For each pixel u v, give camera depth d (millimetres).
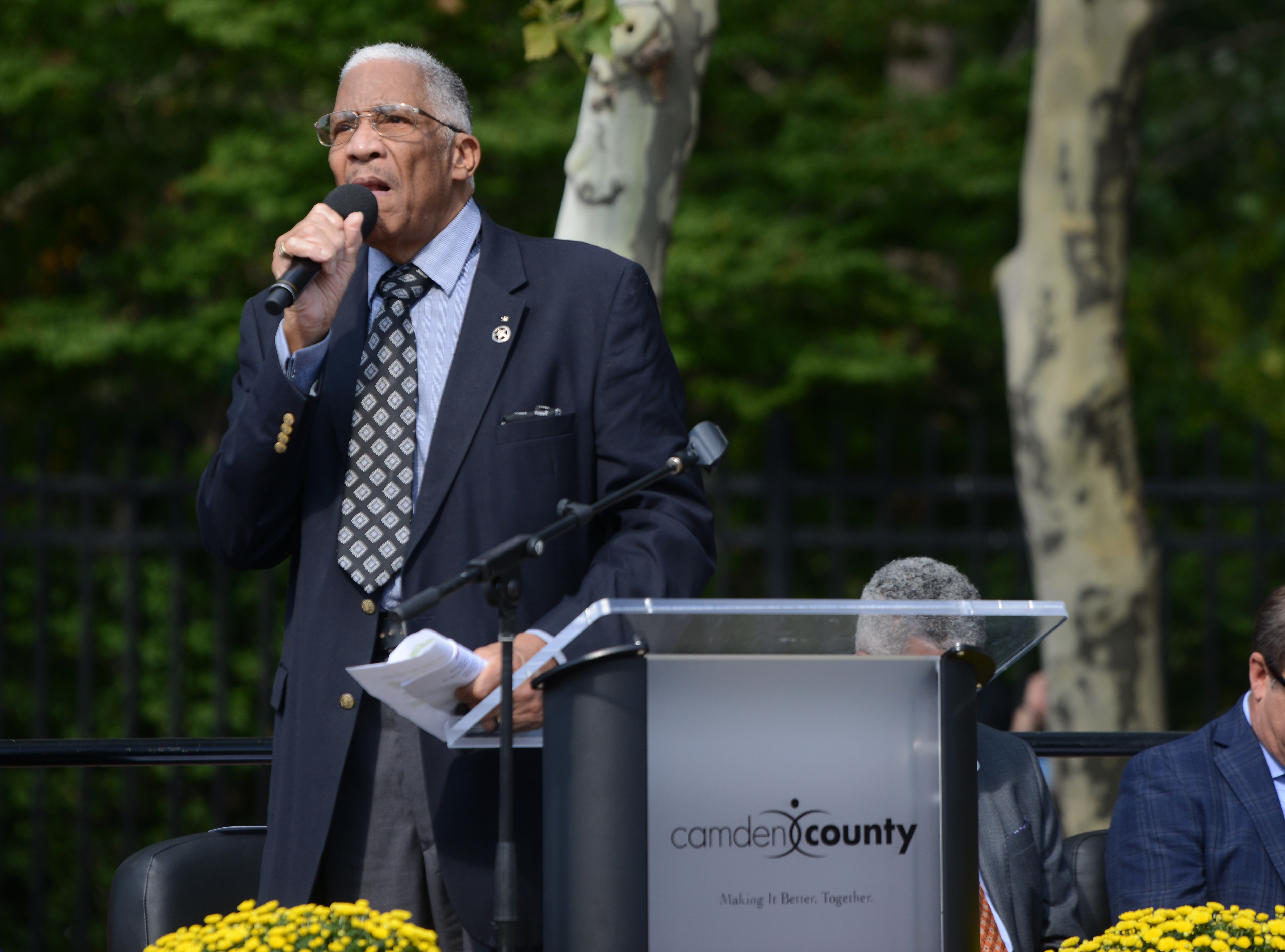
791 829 4211
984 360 27641
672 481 5301
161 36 22531
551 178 23500
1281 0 30766
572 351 5398
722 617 4039
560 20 8984
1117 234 15148
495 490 5195
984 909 6906
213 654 23688
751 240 23438
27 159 23391
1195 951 4902
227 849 6273
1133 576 15258
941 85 28672
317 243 4848
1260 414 30031
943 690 4316
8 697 23453
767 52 24438
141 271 23375
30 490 17234
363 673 4324
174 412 25641
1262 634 6945
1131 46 14773
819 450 26328
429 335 5410
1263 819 6836
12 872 23375
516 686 4469
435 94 5461
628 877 4070
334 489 5273
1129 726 15297
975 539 17625
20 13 22219
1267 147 31203
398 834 5102
